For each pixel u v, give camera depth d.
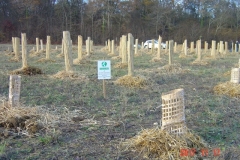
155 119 4.92
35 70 9.58
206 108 5.61
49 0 46.69
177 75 10.27
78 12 47.59
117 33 46.47
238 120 4.95
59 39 44.34
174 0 53.38
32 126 4.23
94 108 5.59
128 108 5.59
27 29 42.72
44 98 6.19
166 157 3.33
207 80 9.32
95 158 3.40
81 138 4.01
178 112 3.62
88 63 13.29
